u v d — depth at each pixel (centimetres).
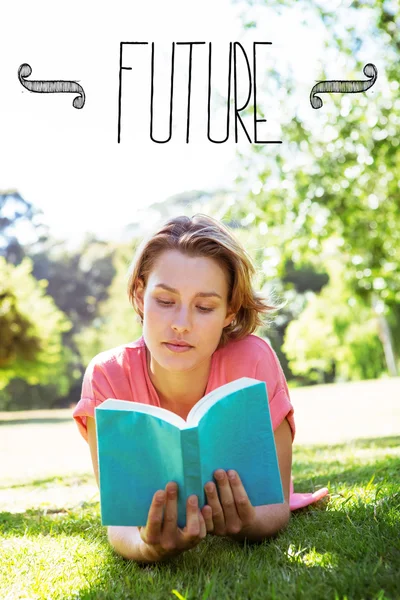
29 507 355
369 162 1113
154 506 176
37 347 3064
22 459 794
